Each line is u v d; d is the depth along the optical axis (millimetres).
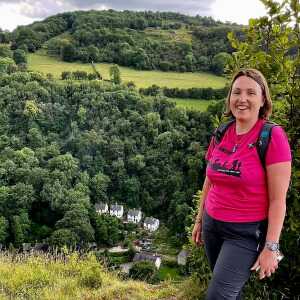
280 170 2365
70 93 58406
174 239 37562
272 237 2355
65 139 52719
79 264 6605
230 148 2572
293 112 4098
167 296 4855
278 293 4074
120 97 56062
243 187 2439
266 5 4176
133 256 33562
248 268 2467
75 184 44500
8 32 102500
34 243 37156
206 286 4422
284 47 4094
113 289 5293
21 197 40469
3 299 5086
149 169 47219
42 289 5617
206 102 63625
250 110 2535
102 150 49312
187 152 48656
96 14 110875
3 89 55312
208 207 2682
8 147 47875
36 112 53031
